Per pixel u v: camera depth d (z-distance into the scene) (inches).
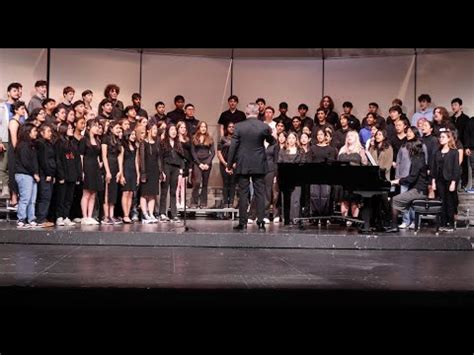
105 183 353.7
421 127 371.6
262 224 336.5
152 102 502.6
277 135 402.0
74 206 372.8
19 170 325.1
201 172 416.8
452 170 355.6
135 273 230.7
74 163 342.0
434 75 494.6
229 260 268.7
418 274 237.6
